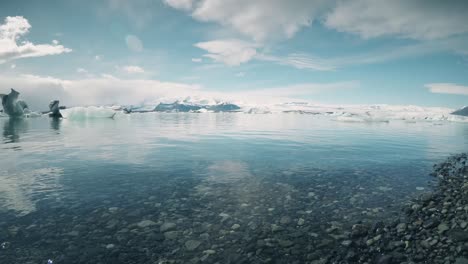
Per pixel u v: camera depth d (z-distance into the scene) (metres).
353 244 5.56
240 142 21.47
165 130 33.88
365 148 18.28
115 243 5.55
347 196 8.48
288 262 4.98
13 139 22.73
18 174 10.63
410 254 5.00
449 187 9.14
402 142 22.12
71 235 5.83
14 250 5.19
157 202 7.85
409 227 6.07
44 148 17.55
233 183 9.78
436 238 5.36
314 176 10.82
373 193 8.77
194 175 10.82
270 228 6.31
